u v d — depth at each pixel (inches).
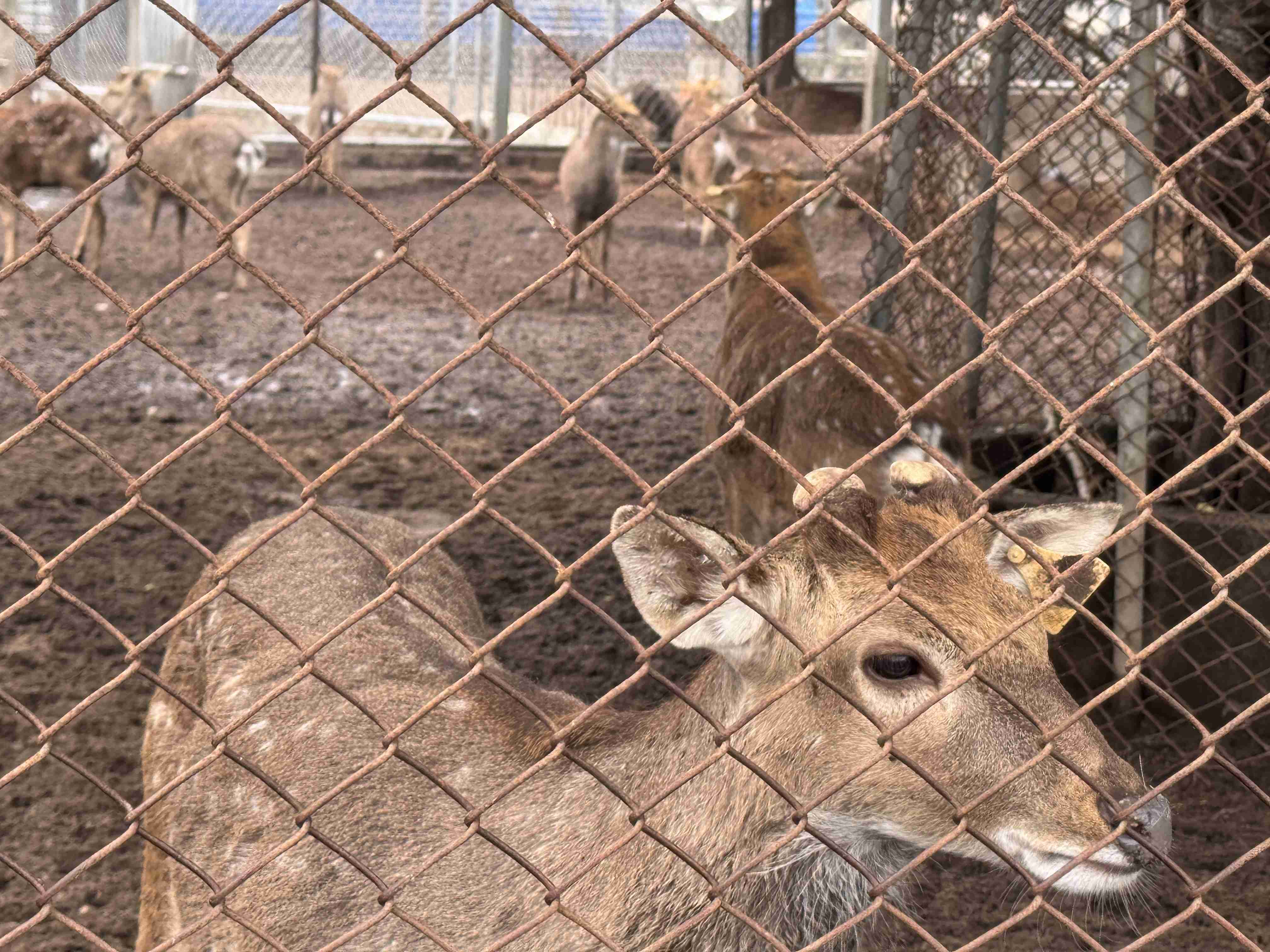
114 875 143.6
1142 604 181.5
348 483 273.3
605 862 86.3
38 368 352.8
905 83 211.3
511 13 53.2
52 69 50.7
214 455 288.5
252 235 567.5
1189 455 201.9
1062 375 291.3
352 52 911.7
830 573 83.0
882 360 183.9
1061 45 232.1
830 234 612.1
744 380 203.8
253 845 101.3
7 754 165.6
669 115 772.0
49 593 212.7
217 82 52.0
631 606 217.5
